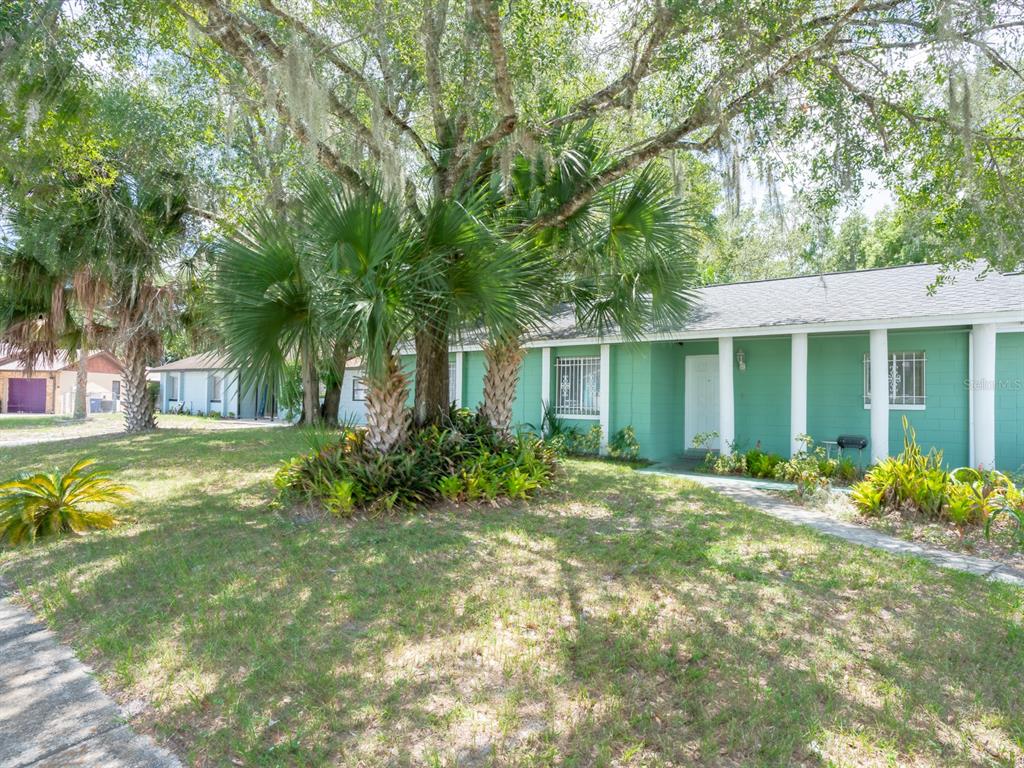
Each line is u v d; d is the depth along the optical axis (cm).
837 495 804
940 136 639
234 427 1848
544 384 1337
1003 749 268
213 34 607
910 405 1017
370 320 545
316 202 555
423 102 834
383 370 618
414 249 591
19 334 1372
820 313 1002
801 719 285
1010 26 570
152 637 360
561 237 749
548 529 600
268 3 608
